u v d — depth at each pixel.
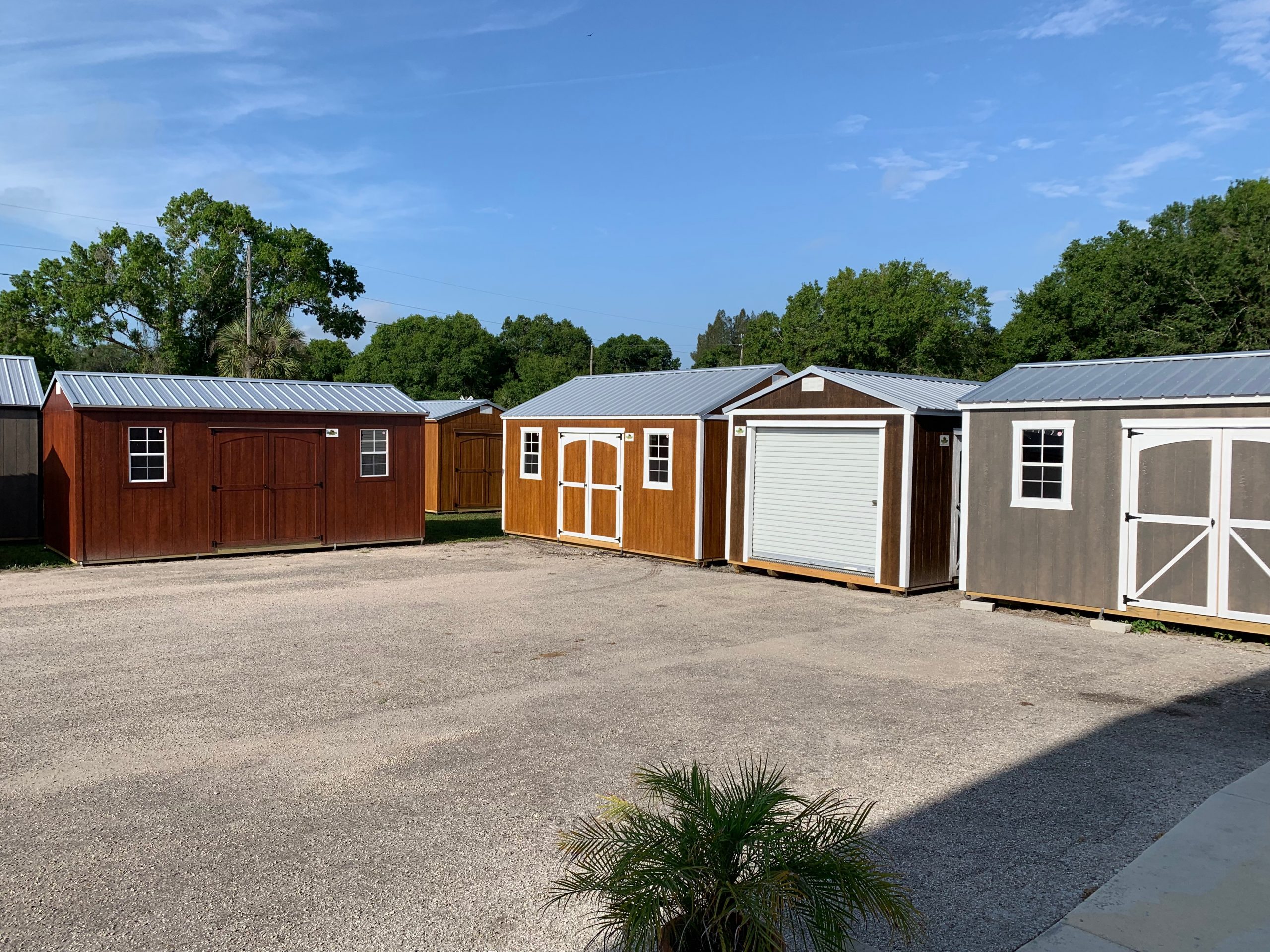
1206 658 9.09
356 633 9.84
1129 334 33.41
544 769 5.83
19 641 9.34
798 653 9.18
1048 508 11.23
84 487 14.45
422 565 15.21
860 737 6.50
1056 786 5.60
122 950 3.71
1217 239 31.91
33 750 6.12
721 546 15.88
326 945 3.77
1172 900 4.15
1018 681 8.14
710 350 75.69
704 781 3.63
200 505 15.57
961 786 5.58
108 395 14.97
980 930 3.91
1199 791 5.55
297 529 16.61
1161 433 10.29
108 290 37.50
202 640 9.46
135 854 4.60
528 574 14.36
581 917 4.00
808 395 14.07
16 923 3.92
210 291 38.78
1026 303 40.28
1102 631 10.45
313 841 4.76
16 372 18.52
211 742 6.31
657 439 16.33
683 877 3.22
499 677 8.07
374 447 17.56
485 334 59.94
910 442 12.70
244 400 16.31
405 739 6.39
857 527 13.41
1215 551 9.88
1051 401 11.09
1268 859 4.58
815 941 3.29
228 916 4.00
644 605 11.74
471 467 25.30
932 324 45.66
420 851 4.65
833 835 3.60
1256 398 9.52
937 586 13.30
